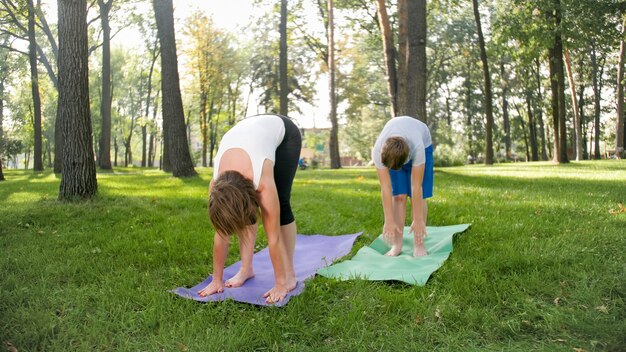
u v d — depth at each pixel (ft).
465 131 127.65
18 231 18.95
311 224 20.02
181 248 15.60
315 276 12.48
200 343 8.63
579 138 84.17
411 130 14.17
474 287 10.75
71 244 16.75
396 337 8.64
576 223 16.76
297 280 12.23
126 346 8.62
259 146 10.16
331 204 25.31
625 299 9.76
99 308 10.21
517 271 11.84
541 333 8.71
